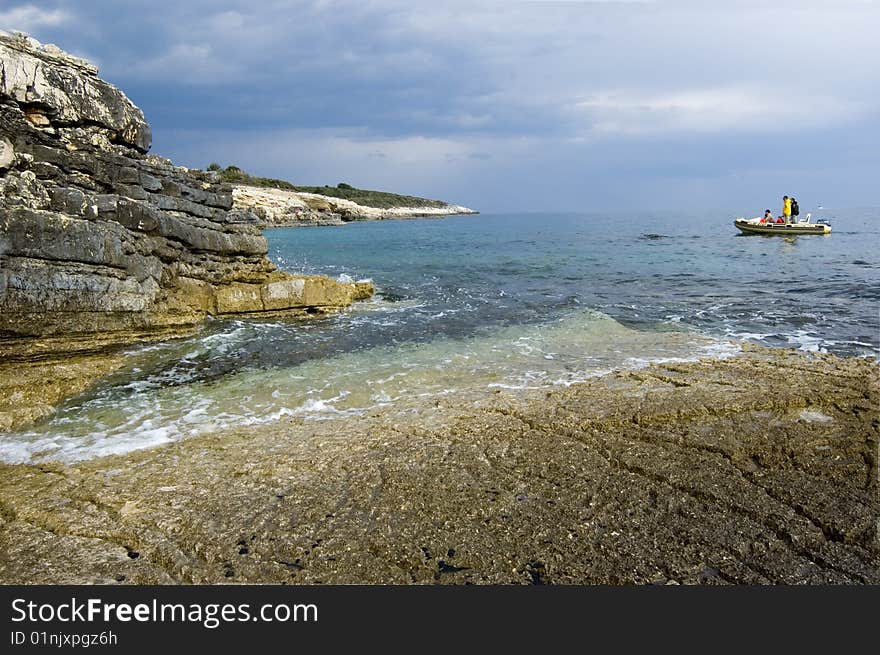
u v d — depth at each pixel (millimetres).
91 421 7512
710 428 6691
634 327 12758
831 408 7227
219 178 15156
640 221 84562
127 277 10703
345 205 92938
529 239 46094
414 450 6273
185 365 9969
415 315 14422
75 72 11961
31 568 4422
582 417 7016
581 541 4648
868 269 21156
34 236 9094
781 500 5180
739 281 19266
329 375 9383
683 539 4656
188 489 5520
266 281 14898
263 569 4387
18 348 9055
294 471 5844
